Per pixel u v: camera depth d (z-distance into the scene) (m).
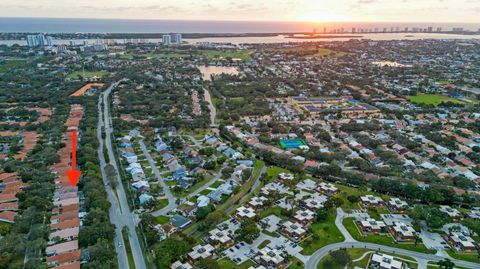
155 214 162.12
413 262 131.50
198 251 133.38
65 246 133.62
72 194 172.00
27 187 173.12
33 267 118.31
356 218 160.25
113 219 157.38
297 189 183.88
